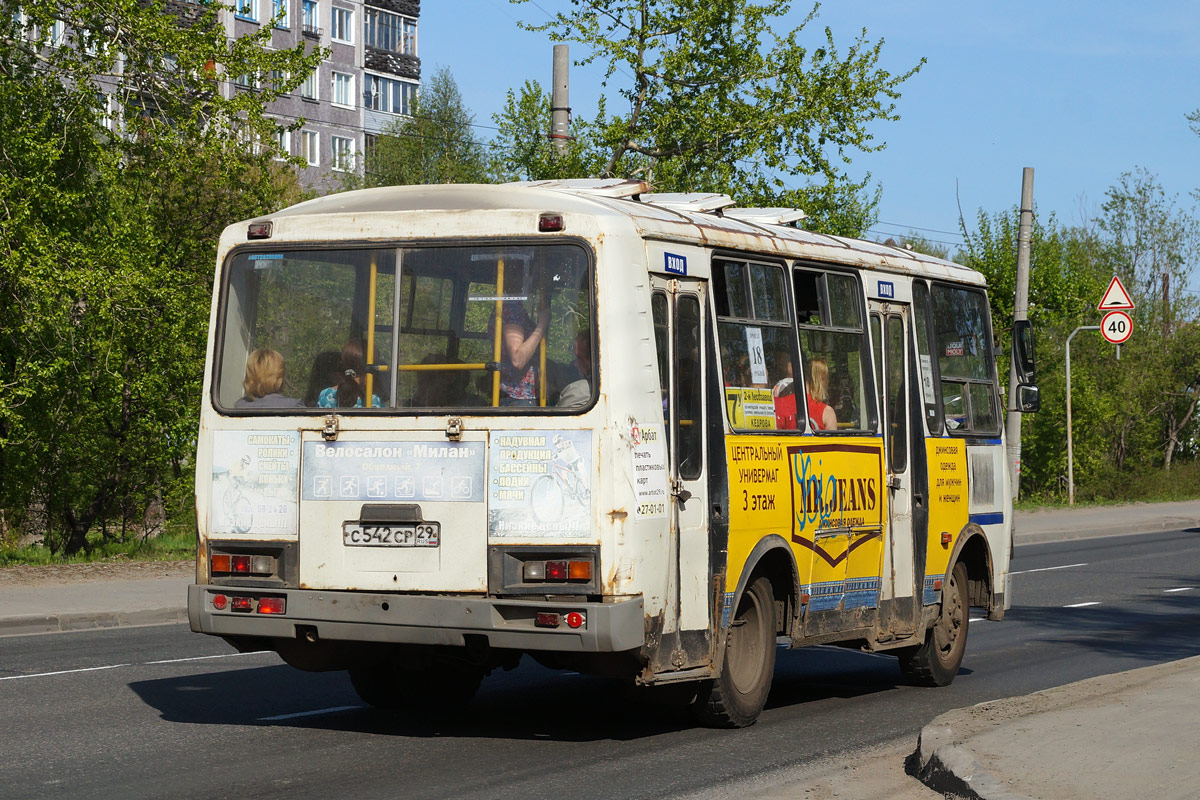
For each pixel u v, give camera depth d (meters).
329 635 8.51
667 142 27.94
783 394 10.06
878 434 11.29
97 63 24.09
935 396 12.27
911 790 7.58
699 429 9.07
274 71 25.08
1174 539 32.47
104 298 23.20
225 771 8.02
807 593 10.16
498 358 8.47
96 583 19.19
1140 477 48.66
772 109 27.83
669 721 9.96
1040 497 45.66
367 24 75.44
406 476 8.49
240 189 26.14
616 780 7.89
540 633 8.12
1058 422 46.53
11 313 23.67
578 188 9.73
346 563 8.57
